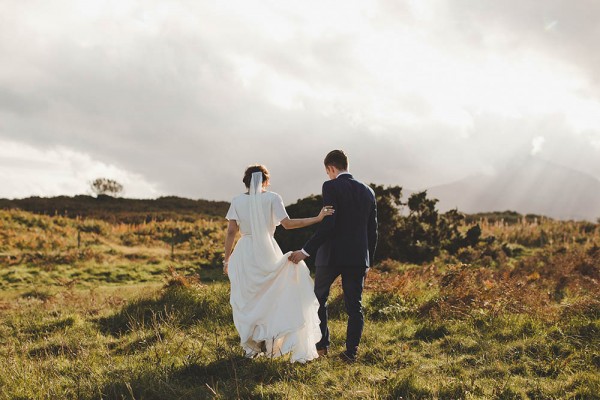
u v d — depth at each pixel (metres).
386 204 18.05
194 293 8.12
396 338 6.21
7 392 4.22
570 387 4.40
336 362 5.13
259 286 5.12
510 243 22.22
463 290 7.78
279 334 5.00
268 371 4.66
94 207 41.69
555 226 24.47
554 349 5.48
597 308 6.68
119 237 28.11
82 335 6.68
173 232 29.20
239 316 5.14
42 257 20.27
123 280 17.33
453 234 19.61
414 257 17.77
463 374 4.78
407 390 4.21
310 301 5.17
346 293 5.38
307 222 5.23
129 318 7.26
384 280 9.47
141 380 4.39
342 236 5.28
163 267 19.39
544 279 10.85
